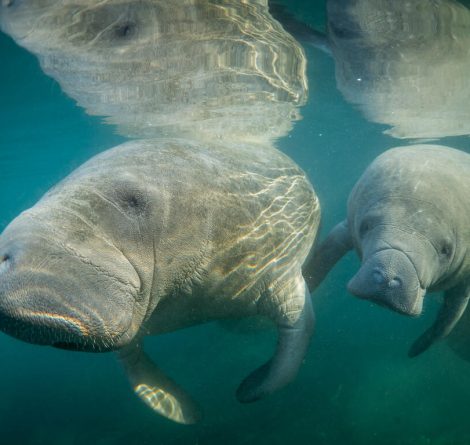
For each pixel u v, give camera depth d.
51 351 16.20
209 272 3.38
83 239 2.46
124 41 5.93
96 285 2.36
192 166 3.35
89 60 6.63
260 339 9.45
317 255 5.33
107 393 10.77
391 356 9.46
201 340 11.27
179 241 3.02
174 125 10.04
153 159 3.18
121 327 2.42
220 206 3.40
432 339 5.05
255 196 3.88
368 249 3.86
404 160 4.58
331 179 29.78
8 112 10.91
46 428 10.00
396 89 8.49
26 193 29.12
